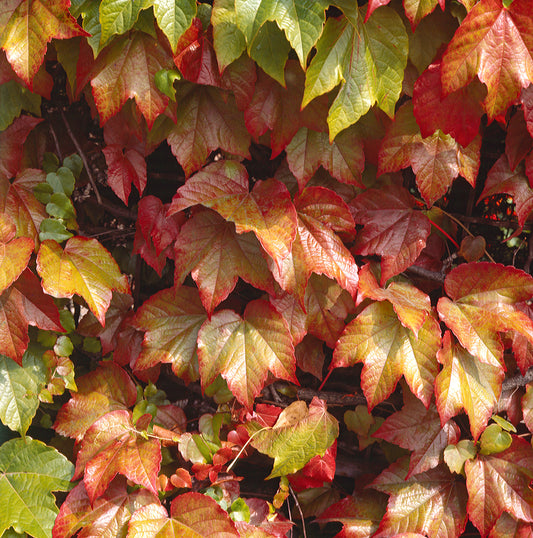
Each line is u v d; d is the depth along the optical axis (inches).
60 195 73.6
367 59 70.6
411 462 74.5
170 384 78.8
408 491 75.0
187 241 72.8
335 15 71.6
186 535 71.9
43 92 73.4
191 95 72.7
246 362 73.3
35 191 73.7
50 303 72.4
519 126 73.1
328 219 72.6
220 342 73.3
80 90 72.1
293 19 69.2
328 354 78.7
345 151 73.0
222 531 71.9
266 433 74.6
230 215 71.6
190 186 72.3
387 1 68.6
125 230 77.0
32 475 73.2
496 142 76.0
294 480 75.6
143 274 78.2
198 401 78.4
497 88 70.6
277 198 72.1
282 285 71.7
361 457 79.0
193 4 69.8
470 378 73.5
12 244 71.9
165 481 73.6
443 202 77.3
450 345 73.2
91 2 70.6
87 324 75.8
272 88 72.1
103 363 75.5
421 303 73.3
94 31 70.7
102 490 71.7
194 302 74.5
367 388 73.0
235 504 74.3
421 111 71.7
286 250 70.9
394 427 74.7
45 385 73.8
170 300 74.4
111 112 71.6
